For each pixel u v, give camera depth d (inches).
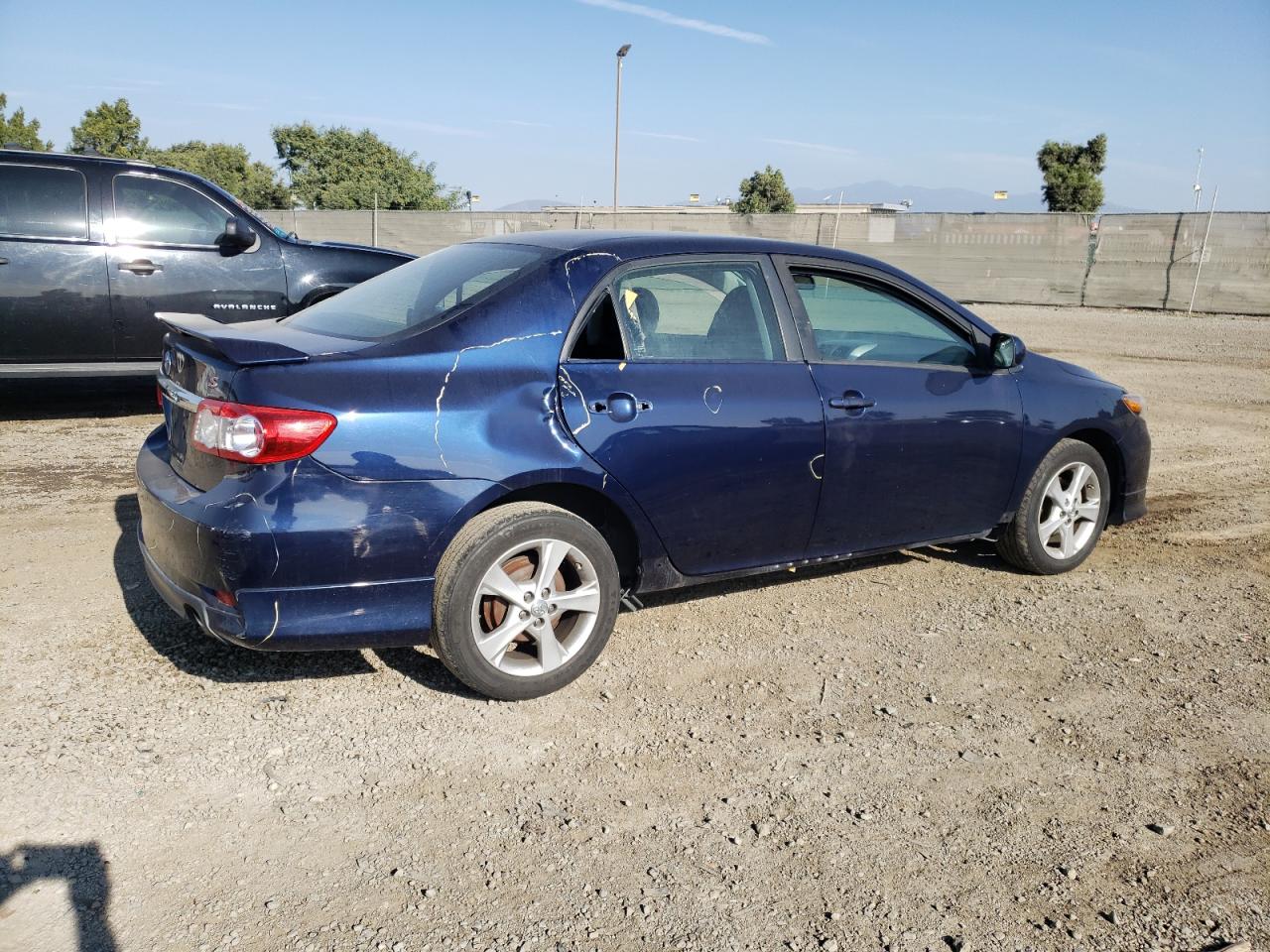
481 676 136.1
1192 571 208.8
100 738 126.0
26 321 278.2
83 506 218.8
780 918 99.7
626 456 143.0
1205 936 99.0
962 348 185.5
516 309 140.6
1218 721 143.9
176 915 96.0
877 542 175.8
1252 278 839.7
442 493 130.0
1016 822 117.4
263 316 304.2
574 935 96.0
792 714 141.6
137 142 2257.6
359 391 127.3
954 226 954.1
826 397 162.6
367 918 97.0
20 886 98.5
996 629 175.2
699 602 182.2
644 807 117.5
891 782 125.0
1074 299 919.7
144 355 293.6
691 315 154.9
